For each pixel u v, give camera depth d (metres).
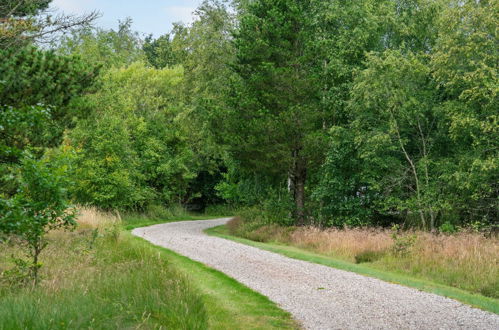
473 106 20.55
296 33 23.45
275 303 8.52
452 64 20.19
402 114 21.59
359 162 23.05
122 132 30.64
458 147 22.19
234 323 7.13
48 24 11.30
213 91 28.45
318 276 11.35
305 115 21.20
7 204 6.77
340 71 22.70
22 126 10.31
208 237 21.27
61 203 7.83
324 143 21.52
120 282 7.71
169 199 43.09
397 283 10.66
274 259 14.14
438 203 20.70
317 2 23.91
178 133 38.97
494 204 20.52
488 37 20.36
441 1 22.75
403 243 14.98
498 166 18.20
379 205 23.44
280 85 22.17
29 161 7.61
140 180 36.38
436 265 13.30
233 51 28.22
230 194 43.00
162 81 38.50
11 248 10.90
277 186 26.83
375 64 21.09
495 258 13.08
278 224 23.39
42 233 8.03
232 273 11.62
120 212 32.53
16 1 11.61
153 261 10.25
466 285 11.66
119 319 5.86
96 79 12.79
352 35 23.30
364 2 23.59
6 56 10.81
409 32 23.59
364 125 22.80
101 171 29.52
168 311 6.46
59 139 11.77
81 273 8.99
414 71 21.19
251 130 21.83
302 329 6.95
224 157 27.92
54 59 11.44
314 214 23.86
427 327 7.11
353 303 8.58
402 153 23.83
